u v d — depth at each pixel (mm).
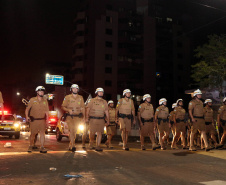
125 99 9656
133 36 59062
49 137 19609
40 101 8242
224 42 20422
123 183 4656
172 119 11844
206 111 11594
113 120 11367
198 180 4969
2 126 16422
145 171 5688
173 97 61875
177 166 6301
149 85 59250
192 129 9672
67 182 4629
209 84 20969
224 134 10891
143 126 9734
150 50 60406
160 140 10430
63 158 7078
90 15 57344
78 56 58969
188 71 64500
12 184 4438
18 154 7621
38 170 5527
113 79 56656
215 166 6352
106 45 56875
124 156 7680
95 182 4672
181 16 65375
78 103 8859
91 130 9117
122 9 59188
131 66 57875
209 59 20812
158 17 62188
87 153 8180
